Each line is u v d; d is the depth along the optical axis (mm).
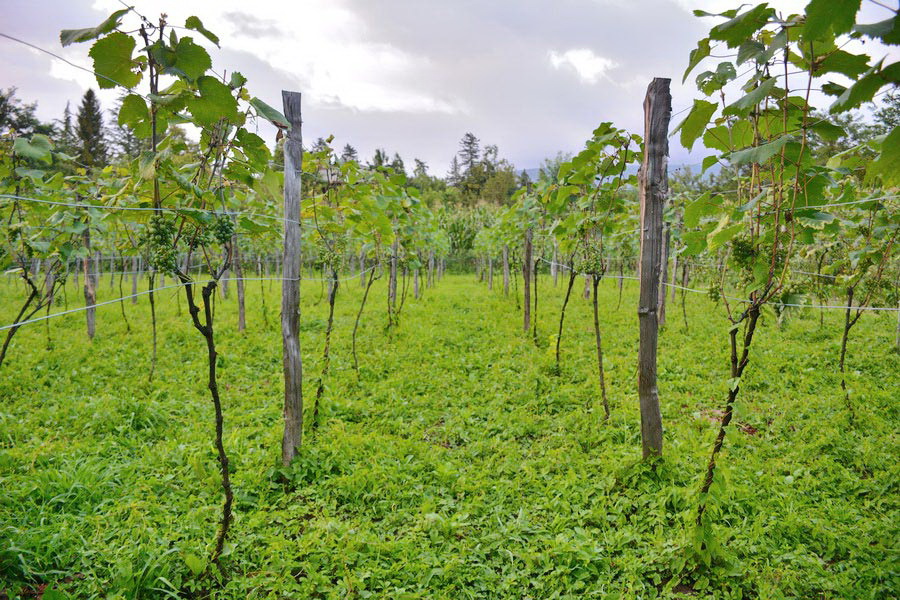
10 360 7082
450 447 4992
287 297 4117
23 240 4781
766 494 3811
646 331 4125
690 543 3117
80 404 5395
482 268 25641
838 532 3309
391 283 11016
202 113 2477
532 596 2916
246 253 19125
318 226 6285
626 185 5379
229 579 2996
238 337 9305
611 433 4934
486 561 3209
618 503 3748
